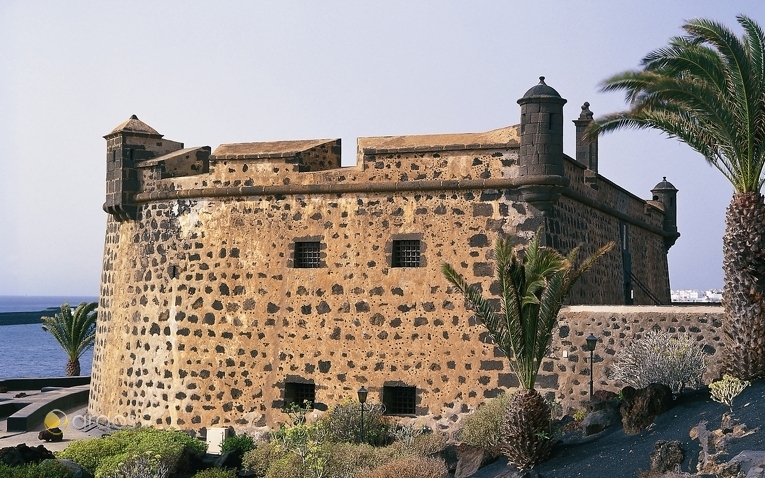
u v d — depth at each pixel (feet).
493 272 84.43
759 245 65.87
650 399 63.82
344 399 87.45
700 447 54.29
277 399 89.86
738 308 66.64
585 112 119.03
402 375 86.12
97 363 105.40
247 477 77.15
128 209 99.55
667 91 67.05
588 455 61.11
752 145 66.54
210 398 92.12
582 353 81.15
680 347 71.41
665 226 149.28
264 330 90.94
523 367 64.34
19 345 498.69
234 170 93.56
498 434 72.23
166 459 78.02
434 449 76.64
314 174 90.63
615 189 114.32
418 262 87.04
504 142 85.10
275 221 91.66
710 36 66.69
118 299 100.94
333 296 88.89
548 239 83.61
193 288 93.97
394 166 88.02
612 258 110.93
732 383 62.34
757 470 46.19
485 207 85.35
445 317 85.35
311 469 70.18
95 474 73.36
